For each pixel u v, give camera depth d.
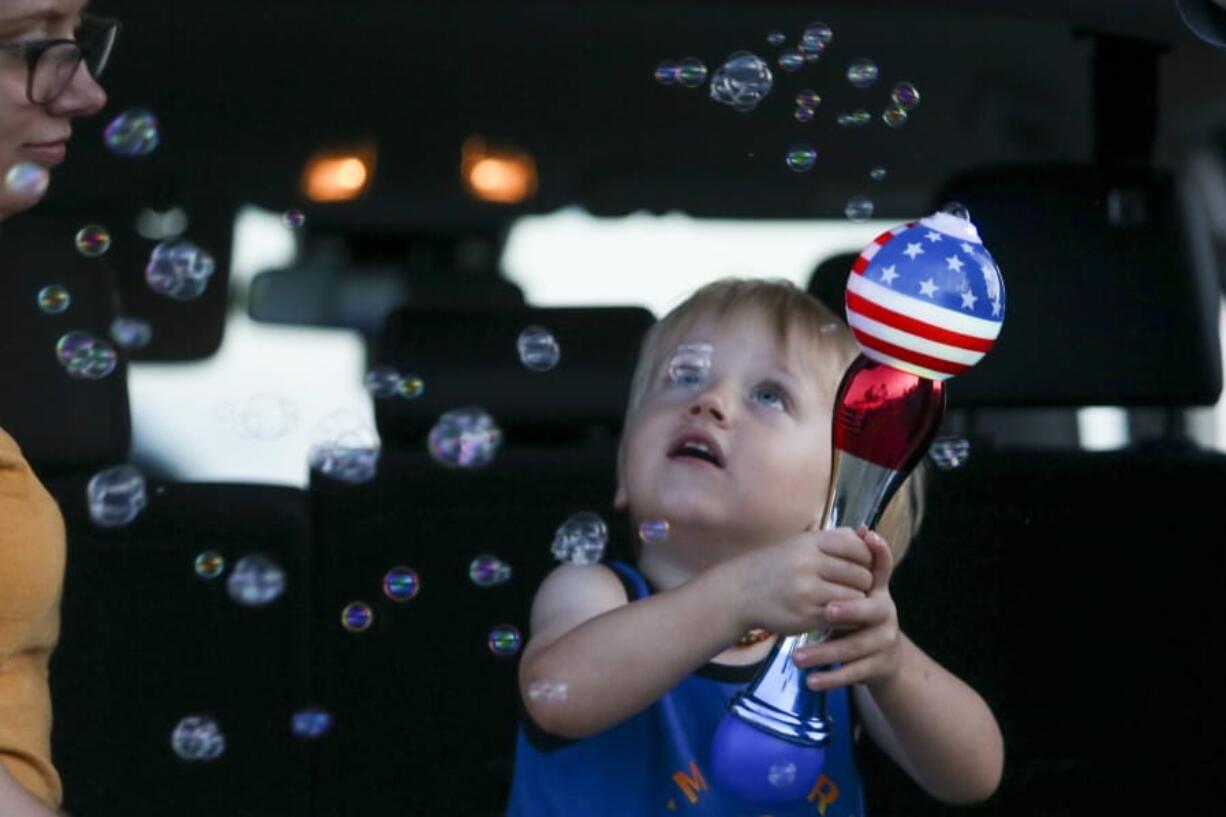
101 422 6.08
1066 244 6.50
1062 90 7.21
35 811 4.04
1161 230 6.52
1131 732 6.39
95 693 6.10
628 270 8.21
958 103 7.77
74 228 6.13
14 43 4.17
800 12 7.21
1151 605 6.39
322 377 8.06
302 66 7.83
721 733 4.04
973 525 6.27
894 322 3.68
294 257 8.18
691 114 8.03
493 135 8.14
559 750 4.74
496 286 8.17
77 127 7.88
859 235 8.12
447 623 6.23
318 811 6.19
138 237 7.95
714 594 4.17
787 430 4.76
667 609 4.26
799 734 4.01
